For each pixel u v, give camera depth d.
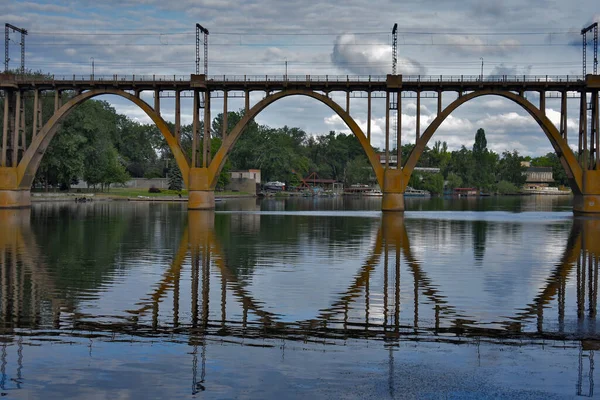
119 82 62.28
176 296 19.27
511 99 60.78
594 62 59.84
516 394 11.60
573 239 37.09
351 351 13.84
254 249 31.33
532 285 21.36
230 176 146.25
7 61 62.66
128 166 164.25
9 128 65.88
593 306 18.11
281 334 15.09
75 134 87.56
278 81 61.25
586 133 61.34
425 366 12.94
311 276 23.05
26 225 44.97
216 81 61.88
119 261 26.77
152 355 13.55
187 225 46.41
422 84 60.50
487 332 15.30
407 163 62.09
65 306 17.88
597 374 12.55
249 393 11.62
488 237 38.31
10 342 14.41
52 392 11.66
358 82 60.81
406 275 23.34
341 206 91.81
